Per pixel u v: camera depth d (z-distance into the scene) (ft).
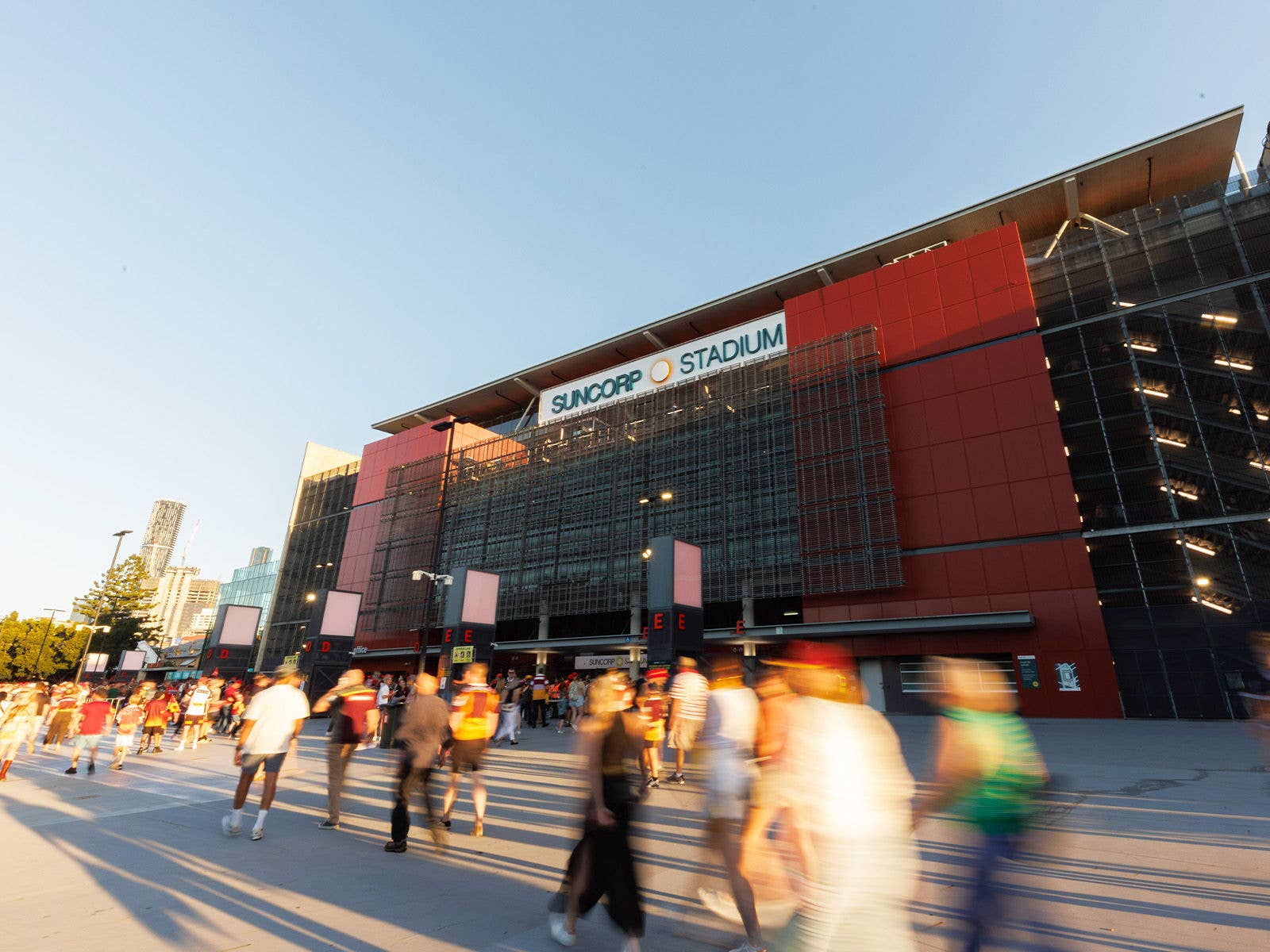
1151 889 15.69
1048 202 114.01
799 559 107.76
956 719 11.55
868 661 94.27
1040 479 87.66
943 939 12.88
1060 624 81.66
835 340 112.37
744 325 131.54
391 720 52.21
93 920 14.56
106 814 27.27
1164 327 90.84
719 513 120.26
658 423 136.36
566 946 13.16
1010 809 10.77
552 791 32.76
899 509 97.86
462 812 27.61
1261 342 84.02
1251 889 15.42
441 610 154.40
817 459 109.29
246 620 121.80
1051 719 78.28
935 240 123.75
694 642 67.00
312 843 22.17
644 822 24.85
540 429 157.69
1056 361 97.50
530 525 149.38
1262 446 80.59
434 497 171.83
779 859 16.06
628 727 14.07
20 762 47.01
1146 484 85.97
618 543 132.87
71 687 58.70
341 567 185.16
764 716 12.58
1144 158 104.47
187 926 14.24
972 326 99.71
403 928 14.16
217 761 47.73
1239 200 91.20
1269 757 19.76
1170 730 61.31
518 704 58.08
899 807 10.76
